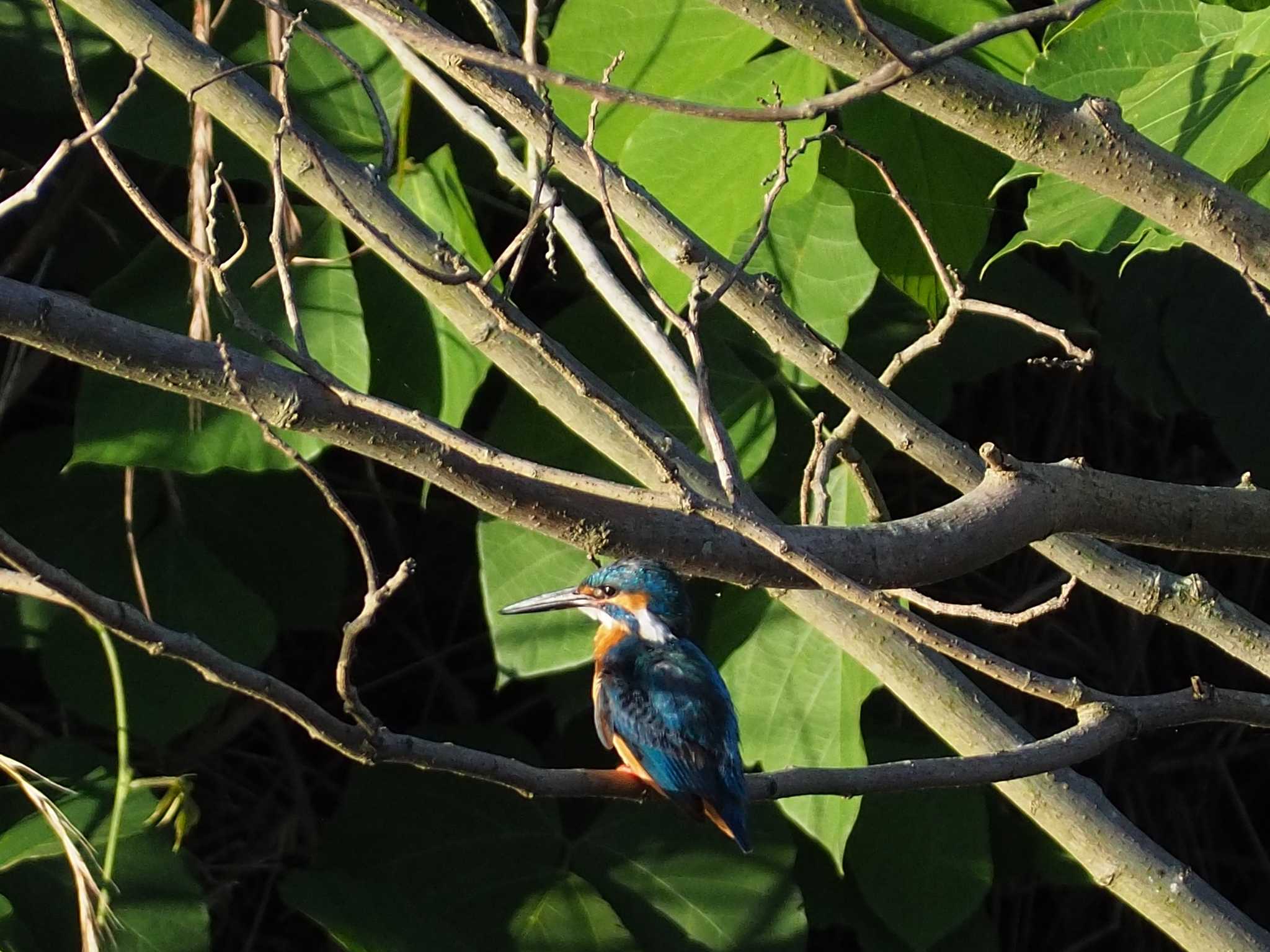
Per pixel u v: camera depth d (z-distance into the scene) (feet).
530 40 16.92
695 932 29.22
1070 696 17.61
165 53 20.33
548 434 28.04
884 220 26.68
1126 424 37.42
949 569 15.85
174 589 28.68
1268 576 39.40
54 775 28.02
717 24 24.67
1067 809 22.02
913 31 25.77
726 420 28.53
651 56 24.84
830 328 28.09
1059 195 21.97
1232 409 33.32
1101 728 17.66
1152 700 18.19
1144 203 17.29
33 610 28.27
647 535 14.80
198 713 27.96
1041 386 37.29
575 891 29.19
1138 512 17.07
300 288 26.25
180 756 32.53
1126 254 33.30
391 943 27.04
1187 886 21.79
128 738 28.91
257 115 20.25
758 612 28.94
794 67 24.71
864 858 30.63
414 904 28.94
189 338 13.96
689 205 24.81
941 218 26.50
